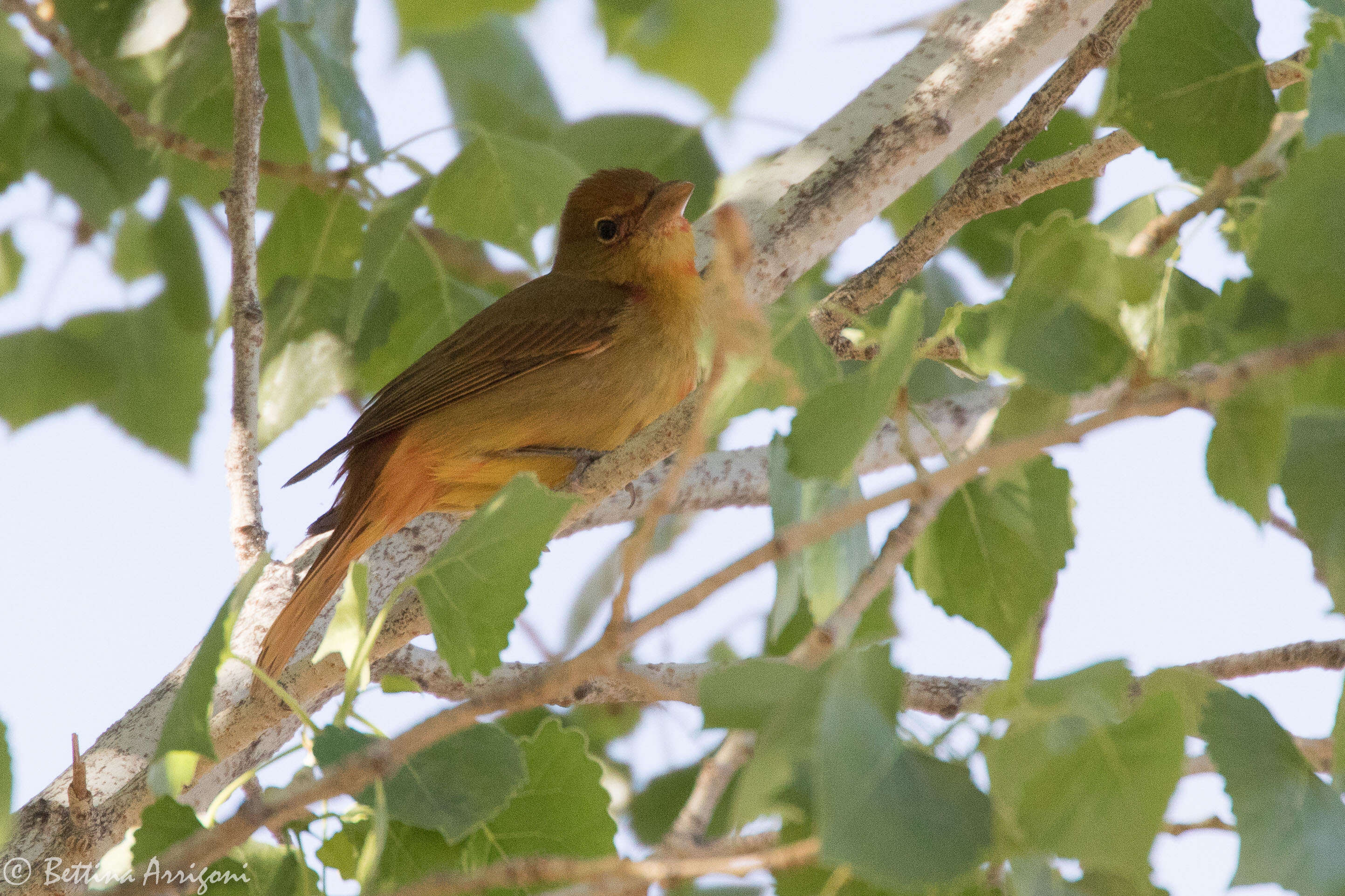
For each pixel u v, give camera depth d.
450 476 10.73
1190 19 5.42
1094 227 4.55
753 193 9.55
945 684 8.02
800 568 6.30
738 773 9.48
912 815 3.91
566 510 5.47
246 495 8.52
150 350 13.72
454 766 5.46
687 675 8.17
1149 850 4.12
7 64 12.19
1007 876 4.55
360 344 11.70
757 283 8.98
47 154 12.61
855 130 9.59
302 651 8.88
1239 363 4.13
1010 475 5.48
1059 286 4.61
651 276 11.36
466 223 11.20
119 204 12.81
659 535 12.49
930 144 9.26
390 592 10.02
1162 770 4.14
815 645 4.60
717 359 4.14
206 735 5.17
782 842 4.78
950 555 5.62
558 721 6.07
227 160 10.86
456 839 5.30
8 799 5.50
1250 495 4.62
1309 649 6.85
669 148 13.12
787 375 4.59
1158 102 5.47
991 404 10.60
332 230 11.70
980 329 4.66
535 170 11.09
